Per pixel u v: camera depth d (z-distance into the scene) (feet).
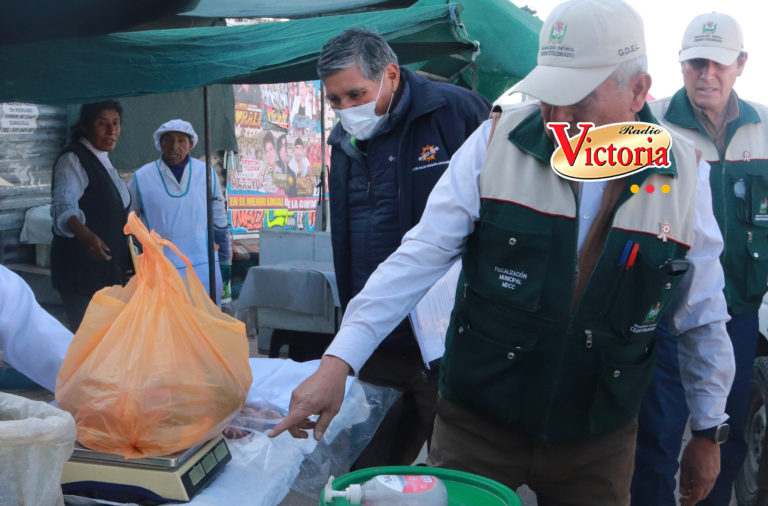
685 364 5.51
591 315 4.74
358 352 4.66
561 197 4.67
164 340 4.06
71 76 10.76
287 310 12.17
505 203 4.78
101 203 15.07
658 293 4.69
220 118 21.83
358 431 5.58
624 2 4.41
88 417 3.89
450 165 5.16
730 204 8.82
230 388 4.28
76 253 14.87
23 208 16.26
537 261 4.73
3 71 10.32
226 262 16.80
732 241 8.77
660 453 8.62
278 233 14.20
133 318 4.13
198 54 11.46
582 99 4.33
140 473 3.84
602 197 4.69
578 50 4.30
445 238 4.99
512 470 5.37
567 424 5.01
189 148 15.10
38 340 5.00
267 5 15.39
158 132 14.65
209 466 4.13
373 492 3.45
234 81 13.43
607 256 4.64
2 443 2.83
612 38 4.28
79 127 14.96
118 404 3.85
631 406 5.05
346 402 5.65
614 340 4.78
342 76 7.29
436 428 5.71
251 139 26.23
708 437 5.48
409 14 11.66
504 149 4.85
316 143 30.73
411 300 4.96
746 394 9.16
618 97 4.43
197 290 4.66
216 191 16.10
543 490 5.56
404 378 8.04
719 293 5.15
